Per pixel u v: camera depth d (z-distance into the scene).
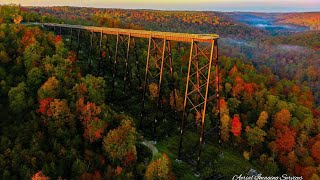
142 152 49.81
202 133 47.81
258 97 80.06
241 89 80.88
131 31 58.69
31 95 51.38
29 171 38.97
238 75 92.69
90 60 70.06
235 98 75.62
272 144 62.53
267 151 64.50
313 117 82.19
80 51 77.75
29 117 47.28
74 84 55.22
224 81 87.00
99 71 68.69
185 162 50.09
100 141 47.84
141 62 79.00
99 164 43.59
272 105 77.44
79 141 45.91
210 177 48.41
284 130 67.44
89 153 44.00
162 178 41.72
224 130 60.78
